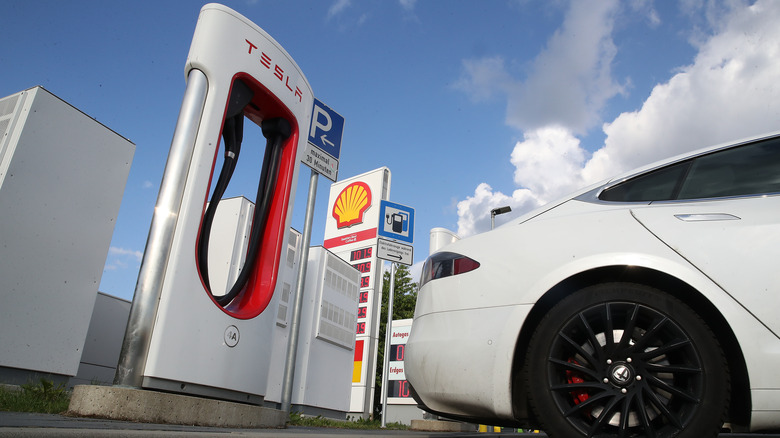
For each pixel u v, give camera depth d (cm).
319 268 1248
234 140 410
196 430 260
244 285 422
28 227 557
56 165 591
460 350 222
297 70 452
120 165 668
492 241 240
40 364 556
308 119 479
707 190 224
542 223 236
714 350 193
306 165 534
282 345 1040
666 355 203
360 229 2055
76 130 616
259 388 396
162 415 301
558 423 202
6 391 396
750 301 192
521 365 219
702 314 205
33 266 559
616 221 222
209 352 350
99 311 877
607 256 212
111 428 228
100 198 638
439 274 247
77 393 296
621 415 195
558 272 216
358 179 2139
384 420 934
